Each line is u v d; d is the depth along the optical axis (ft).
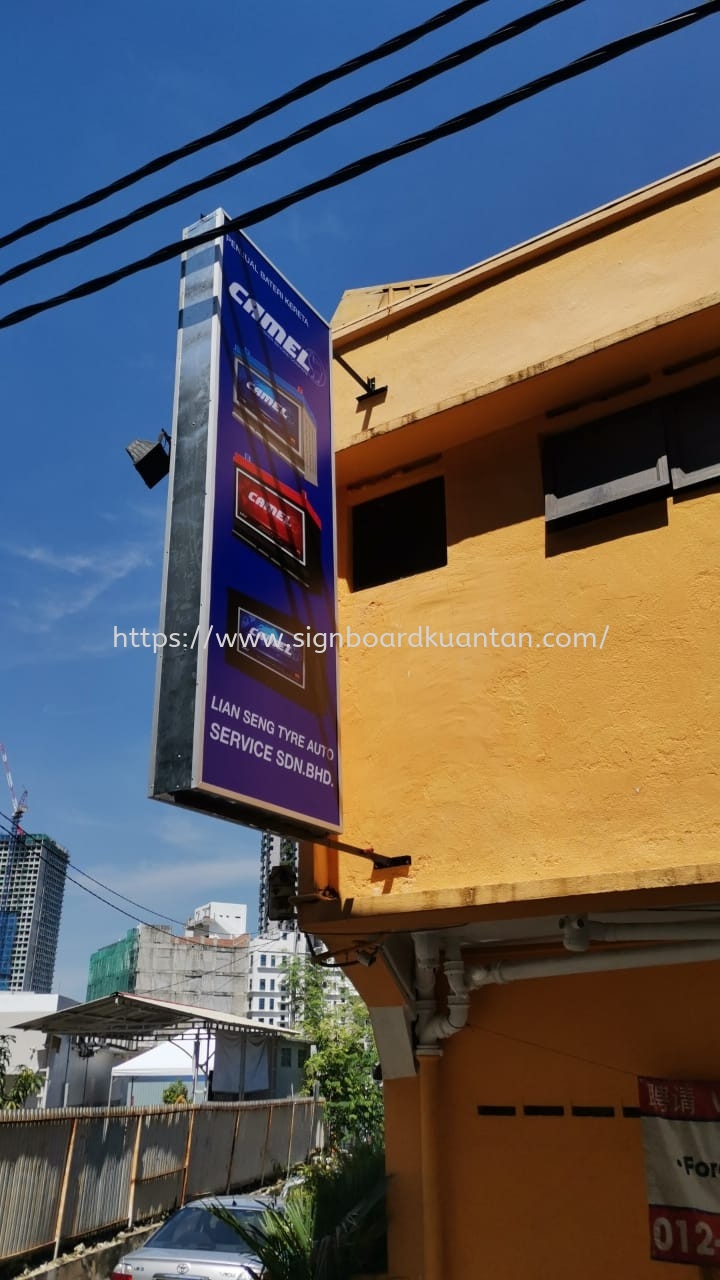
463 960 24.54
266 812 18.22
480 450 24.32
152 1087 100.01
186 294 21.33
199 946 161.38
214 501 18.88
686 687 19.30
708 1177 19.90
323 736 20.40
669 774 18.85
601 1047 22.35
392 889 21.01
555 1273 21.07
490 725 21.31
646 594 20.52
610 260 23.49
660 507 21.15
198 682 17.10
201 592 17.87
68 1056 81.92
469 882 20.18
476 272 25.39
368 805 22.13
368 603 24.39
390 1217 23.32
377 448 25.22
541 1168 22.06
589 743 19.95
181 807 17.35
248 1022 80.59
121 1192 48.34
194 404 19.92
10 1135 39.47
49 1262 40.63
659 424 21.74
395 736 22.48
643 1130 20.97
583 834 19.34
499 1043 23.57
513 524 22.97
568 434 23.18
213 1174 59.72
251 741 18.04
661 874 17.90
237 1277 27.63
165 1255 28.86
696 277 22.00
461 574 23.26
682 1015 21.72
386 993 24.18
